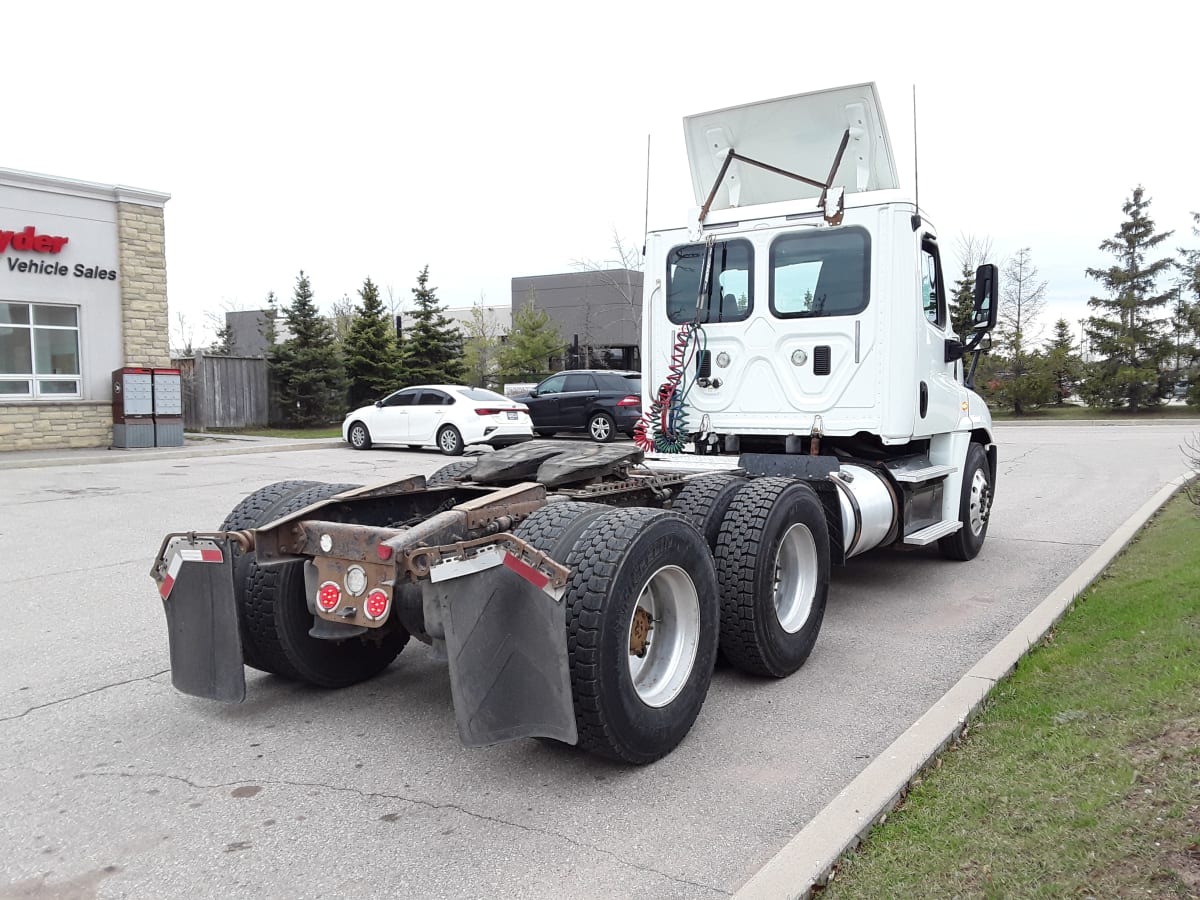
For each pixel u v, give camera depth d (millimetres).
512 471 5133
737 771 3863
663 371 7148
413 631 4215
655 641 4152
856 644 5645
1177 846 2674
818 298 6477
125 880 3037
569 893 2938
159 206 19125
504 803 3582
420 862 3139
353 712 4586
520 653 3598
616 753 3719
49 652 5551
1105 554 7391
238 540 3920
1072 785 3217
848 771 3854
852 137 6598
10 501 11484
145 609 6523
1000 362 34281
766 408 6688
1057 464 15438
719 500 4973
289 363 27094
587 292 43031
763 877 2854
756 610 4730
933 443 7410
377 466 15750
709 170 7168
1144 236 34188
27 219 17328
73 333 18281
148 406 18234
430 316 32812
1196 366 32969
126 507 11008
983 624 6035
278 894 2947
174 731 4332
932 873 2797
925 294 6742
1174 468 14508
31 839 3312
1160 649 4512
